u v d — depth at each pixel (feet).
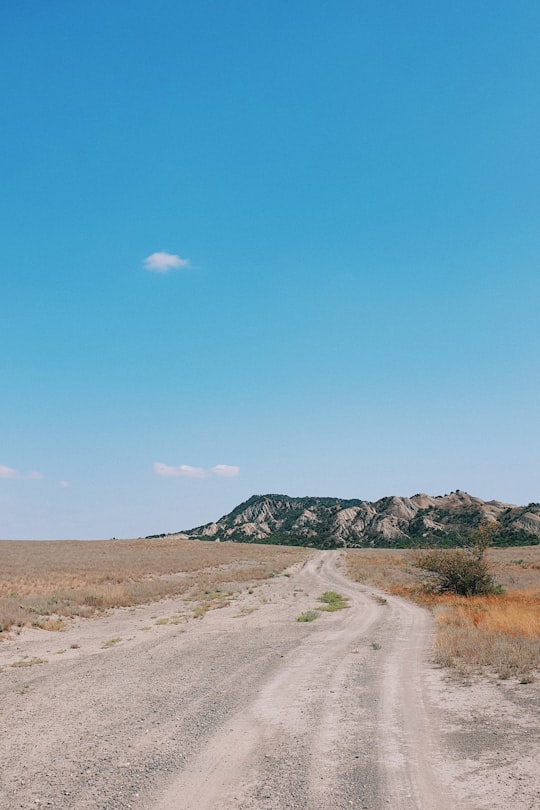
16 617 81.41
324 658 53.57
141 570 196.24
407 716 32.68
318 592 137.39
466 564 122.21
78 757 26.96
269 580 179.22
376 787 22.33
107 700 38.58
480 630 61.77
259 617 91.04
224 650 59.47
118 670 49.75
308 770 24.47
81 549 314.14
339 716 33.19
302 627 78.64
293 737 29.35
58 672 50.01
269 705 36.24
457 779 22.88
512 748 26.21
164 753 27.22
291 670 48.03
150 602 118.62
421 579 164.04
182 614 97.35
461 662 46.96
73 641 70.59
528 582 148.97
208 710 35.27
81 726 32.35
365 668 48.19
